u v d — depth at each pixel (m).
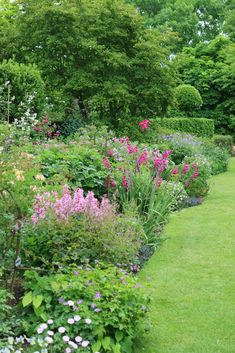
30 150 7.56
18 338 3.36
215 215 8.18
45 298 3.69
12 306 3.86
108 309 3.64
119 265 4.72
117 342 3.54
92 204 4.78
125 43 13.43
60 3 12.83
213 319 4.19
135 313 3.72
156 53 12.69
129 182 6.82
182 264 5.63
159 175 7.11
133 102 13.01
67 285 3.73
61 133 12.27
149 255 5.92
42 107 11.10
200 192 9.79
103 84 12.28
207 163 10.46
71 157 7.34
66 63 13.17
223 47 27.33
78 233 4.52
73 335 3.46
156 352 3.65
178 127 20.34
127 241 4.98
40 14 12.28
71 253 4.41
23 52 13.52
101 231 4.65
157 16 31.47
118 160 8.00
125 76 13.05
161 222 6.80
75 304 3.62
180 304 4.50
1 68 10.49
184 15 31.58
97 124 12.74
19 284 4.21
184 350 3.68
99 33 12.93
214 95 26.44
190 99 23.52
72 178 6.96
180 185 8.24
